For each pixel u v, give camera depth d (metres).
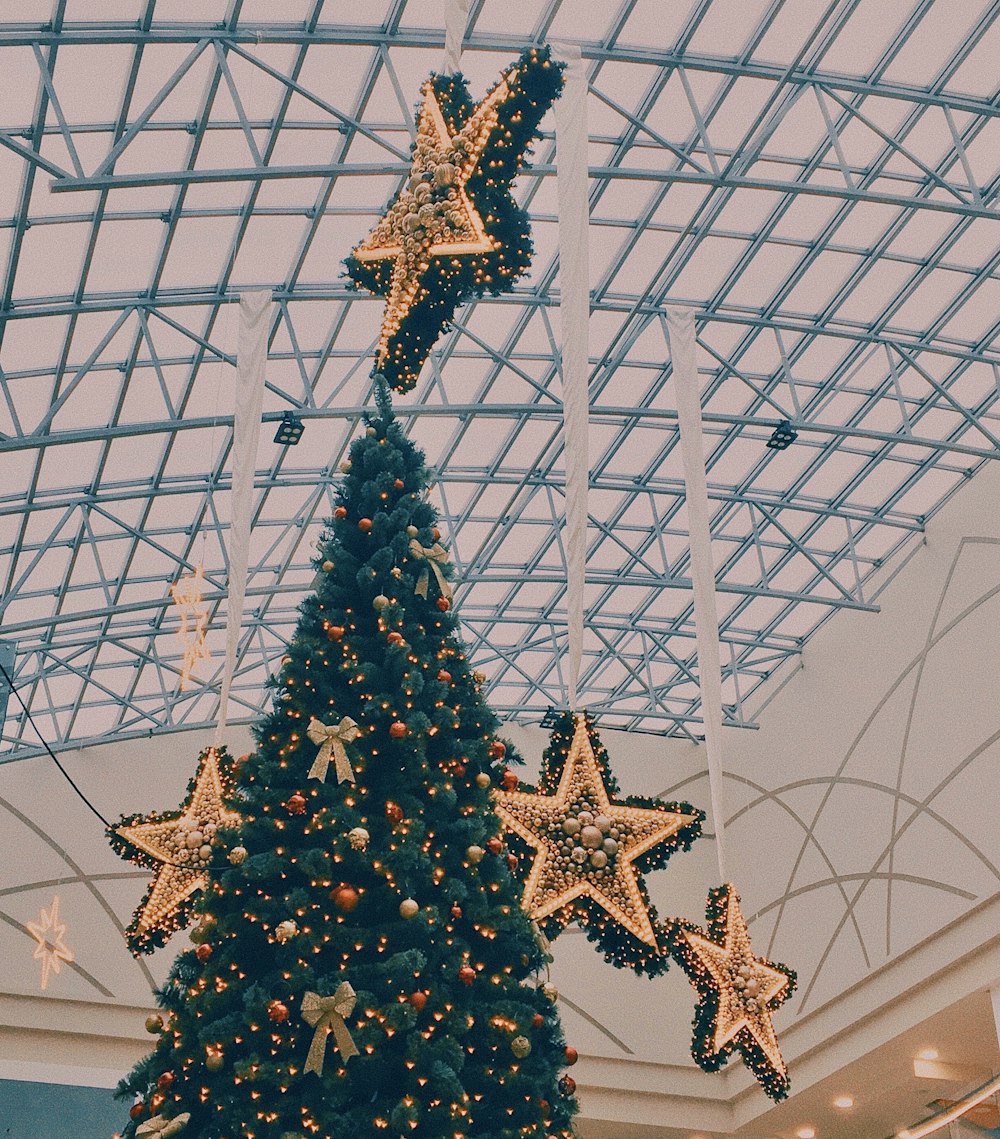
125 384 24.83
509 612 34.72
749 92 22.02
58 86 19.20
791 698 33.62
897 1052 26.28
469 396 27.66
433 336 11.55
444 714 10.99
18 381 24.11
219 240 22.81
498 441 29.14
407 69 20.80
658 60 20.98
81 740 33.19
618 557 32.75
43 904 30.61
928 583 29.77
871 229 24.83
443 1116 9.40
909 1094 28.06
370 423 13.23
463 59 20.98
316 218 22.70
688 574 33.34
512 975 10.72
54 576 29.50
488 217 10.80
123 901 31.22
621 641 35.97
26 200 20.52
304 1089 9.67
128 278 22.97
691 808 10.71
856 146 23.20
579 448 10.98
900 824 29.08
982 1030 25.36
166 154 20.94
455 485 30.11
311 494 29.55
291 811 10.44
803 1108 28.91
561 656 36.22
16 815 31.33
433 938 10.12
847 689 31.66
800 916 31.58
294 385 26.48
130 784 32.81
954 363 27.64
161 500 28.61
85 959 30.34
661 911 33.94
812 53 21.50
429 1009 9.73
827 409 28.80
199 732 34.12
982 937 24.28
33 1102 22.47
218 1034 9.62
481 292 11.36
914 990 25.56
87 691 33.66
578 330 11.26
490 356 26.70
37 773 32.00
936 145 23.22
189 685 34.53
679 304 25.97
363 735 10.80
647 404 28.33
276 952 10.12
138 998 30.28
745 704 35.97
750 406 28.50
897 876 28.84
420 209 10.68
